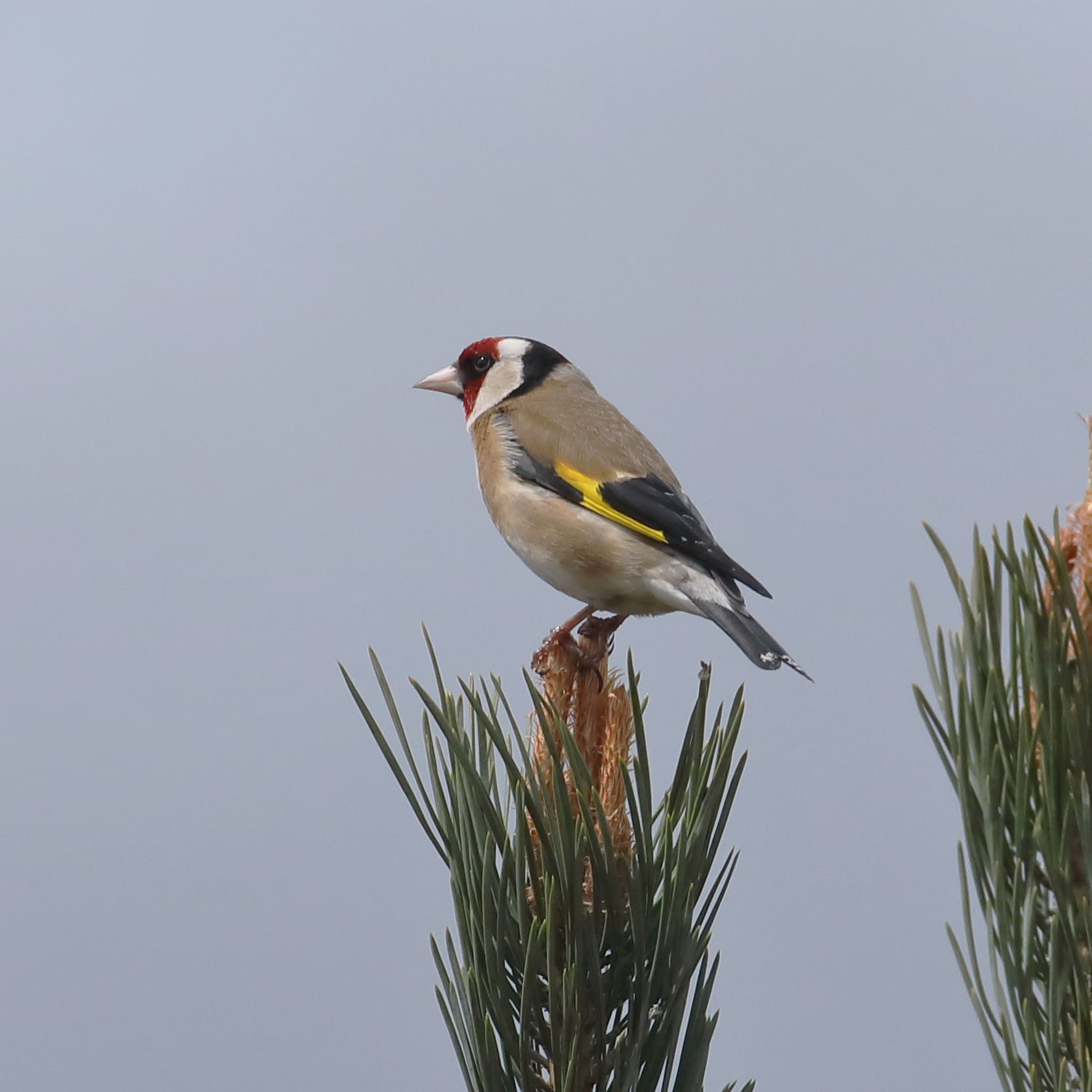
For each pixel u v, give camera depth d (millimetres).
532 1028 3904
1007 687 3363
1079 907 3201
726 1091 4086
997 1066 3279
